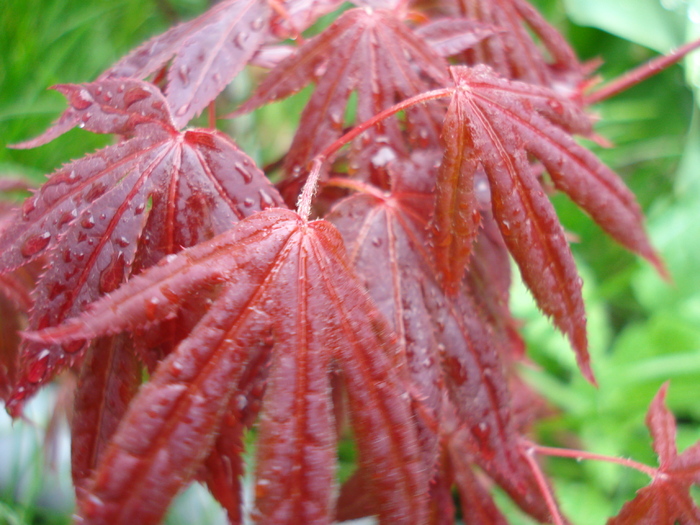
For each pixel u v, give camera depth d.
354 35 0.15
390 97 0.15
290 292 0.13
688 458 0.16
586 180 0.15
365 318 0.13
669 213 0.38
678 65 0.42
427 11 0.18
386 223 0.15
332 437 0.12
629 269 0.34
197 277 0.12
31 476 0.24
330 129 0.15
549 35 0.18
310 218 0.17
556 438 0.33
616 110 0.42
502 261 0.17
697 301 0.36
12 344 0.16
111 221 0.13
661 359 0.33
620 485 0.31
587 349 0.15
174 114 0.14
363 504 0.16
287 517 0.12
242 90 0.25
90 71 0.30
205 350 0.12
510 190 0.14
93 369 0.14
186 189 0.14
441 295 0.15
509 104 0.15
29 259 0.13
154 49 0.15
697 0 0.28
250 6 0.15
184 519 0.22
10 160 0.26
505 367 0.16
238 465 0.14
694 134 0.35
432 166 0.15
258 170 0.14
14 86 0.27
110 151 0.14
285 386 0.12
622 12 0.29
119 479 0.12
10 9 0.27
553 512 0.16
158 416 0.12
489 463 0.17
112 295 0.12
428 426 0.14
